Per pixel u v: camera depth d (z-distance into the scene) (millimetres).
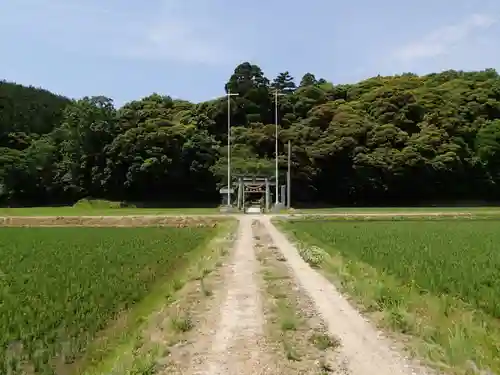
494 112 107688
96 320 13008
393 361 9602
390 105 104688
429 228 42312
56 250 28438
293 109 113125
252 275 19656
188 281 18484
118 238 36250
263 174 88438
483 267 20109
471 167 97062
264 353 10211
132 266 22219
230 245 30484
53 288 16906
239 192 76938
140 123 98750
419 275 18250
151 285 18328
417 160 93312
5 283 18031
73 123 102688
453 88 114625
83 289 16766
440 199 97875
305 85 130250
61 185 98875
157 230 44969
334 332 11625
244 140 101500
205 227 49531
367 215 59906
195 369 9352
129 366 9383
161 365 9555
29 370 9906
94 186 97500
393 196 97375
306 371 9156
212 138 103750
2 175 96250
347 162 96938
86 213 70750
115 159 95062
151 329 12117
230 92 112312
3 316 13062
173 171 94625
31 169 98125
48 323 12570
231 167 92250
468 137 100688
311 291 16422
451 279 17438
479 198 98625
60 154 103500
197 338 11336
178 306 14148
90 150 97625
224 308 14141
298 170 93562
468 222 50938
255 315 13375
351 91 119875
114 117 101250
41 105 124188
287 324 12047
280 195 86125
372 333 11523
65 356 10711
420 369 9148
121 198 96500
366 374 8961
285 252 27078
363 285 16031
